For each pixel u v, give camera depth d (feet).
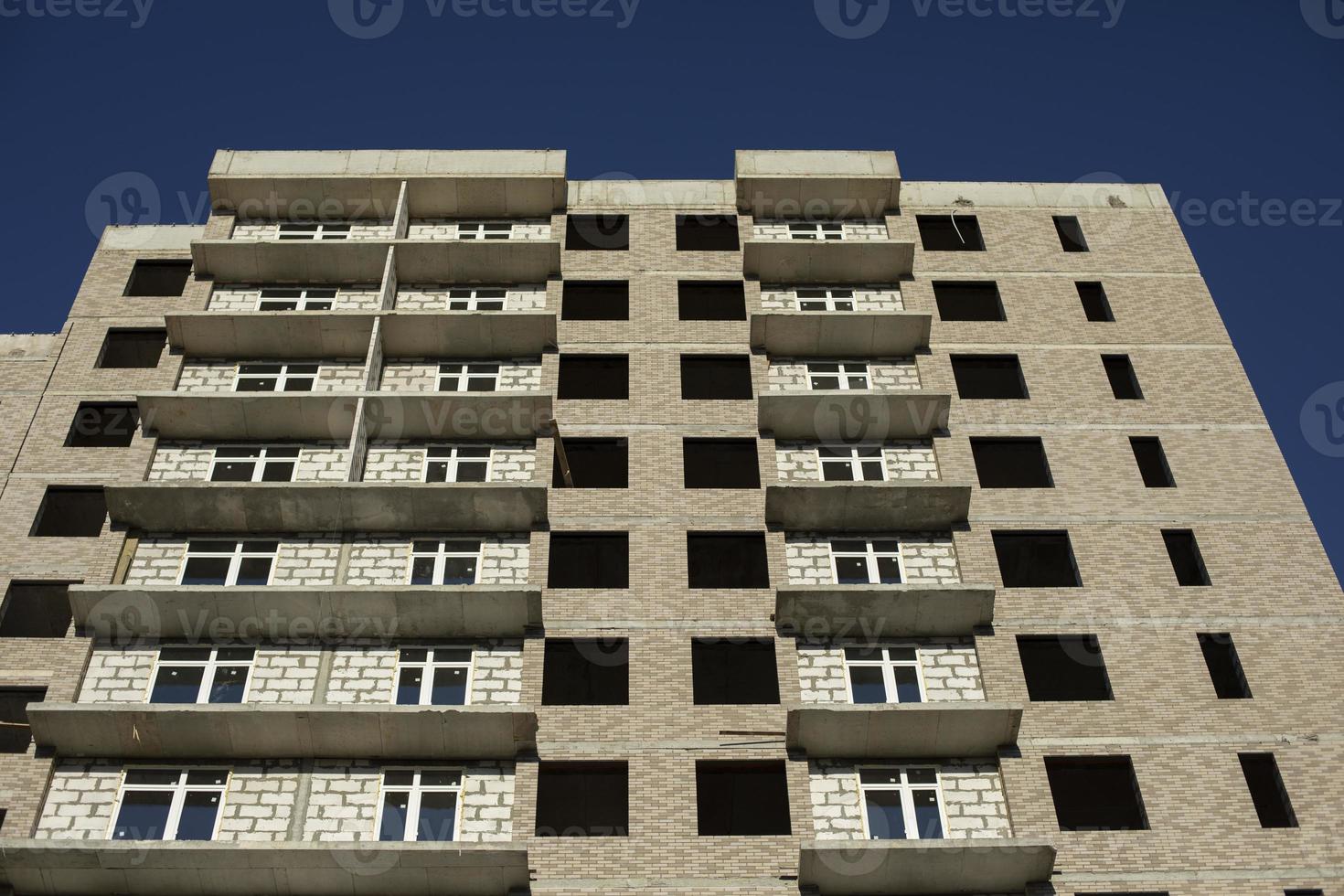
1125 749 91.40
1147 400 115.24
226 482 101.71
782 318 116.06
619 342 118.73
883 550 103.14
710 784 90.94
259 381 115.24
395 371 116.16
